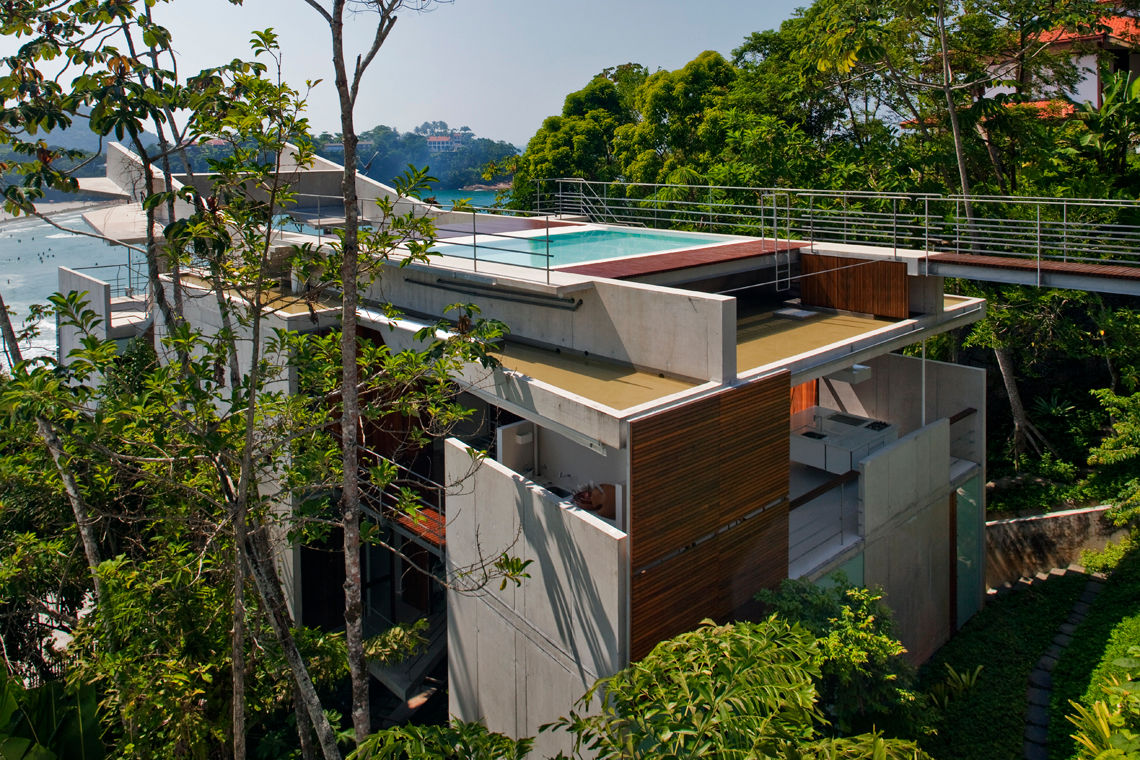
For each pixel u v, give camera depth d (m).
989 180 24.17
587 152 35.38
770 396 12.21
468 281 15.78
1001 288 21.30
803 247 17.12
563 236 19.88
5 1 10.74
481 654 13.32
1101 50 24.25
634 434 10.27
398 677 15.62
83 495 12.21
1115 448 17.81
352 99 8.92
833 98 27.39
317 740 14.12
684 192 28.34
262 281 9.85
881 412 18.36
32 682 15.21
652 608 10.77
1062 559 18.66
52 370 8.81
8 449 13.20
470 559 13.32
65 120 11.02
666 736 7.09
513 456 14.14
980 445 17.05
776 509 12.55
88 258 62.78
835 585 13.41
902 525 14.97
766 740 6.73
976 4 22.61
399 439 16.75
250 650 11.88
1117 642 14.74
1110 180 21.98
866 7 20.22
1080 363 23.94
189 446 9.54
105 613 10.88
